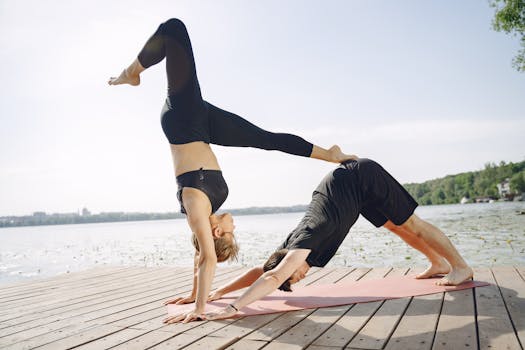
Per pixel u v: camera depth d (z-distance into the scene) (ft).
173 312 7.72
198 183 7.09
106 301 9.58
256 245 30.86
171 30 7.19
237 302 6.91
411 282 9.01
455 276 8.21
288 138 8.18
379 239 29.71
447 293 7.72
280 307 7.45
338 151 8.39
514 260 16.33
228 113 7.96
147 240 53.06
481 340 5.04
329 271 11.93
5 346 6.21
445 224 42.68
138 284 12.00
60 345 6.09
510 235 26.84
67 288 11.89
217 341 5.67
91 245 50.03
